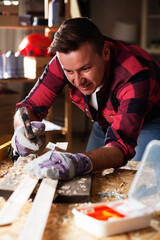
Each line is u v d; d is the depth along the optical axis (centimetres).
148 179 116
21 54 291
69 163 123
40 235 88
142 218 95
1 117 326
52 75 169
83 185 118
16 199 107
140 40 533
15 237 92
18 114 163
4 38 458
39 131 142
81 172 126
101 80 138
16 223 99
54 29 305
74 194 111
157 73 167
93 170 132
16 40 461
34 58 285
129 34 516
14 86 468
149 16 517
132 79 142
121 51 149
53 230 96
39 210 100
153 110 175
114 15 521
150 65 158
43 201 105
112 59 147
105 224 91
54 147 150
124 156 138
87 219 94
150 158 118
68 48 124
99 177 134
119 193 120
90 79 132
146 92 141
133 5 521
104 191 121
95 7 518
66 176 121
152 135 176
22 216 103
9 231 94
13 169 132
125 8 521
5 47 461
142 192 113
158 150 118
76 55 125
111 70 147
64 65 130
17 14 294
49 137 301
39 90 172
